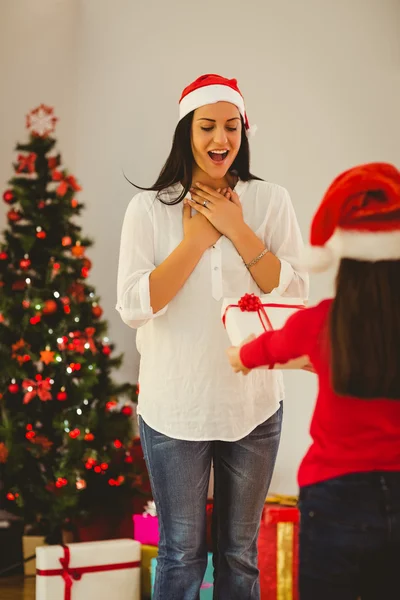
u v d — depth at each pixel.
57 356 3.79
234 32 4.43
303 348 1.84
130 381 4.44
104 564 3.42
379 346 1.74
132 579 3.46
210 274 2.37
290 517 3.27
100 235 4.52
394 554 1.74
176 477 2.33
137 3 4.56
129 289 2.34
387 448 1.73
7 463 3.82
